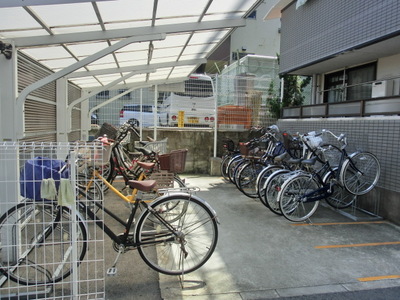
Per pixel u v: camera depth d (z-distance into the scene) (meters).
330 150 4.43
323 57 5.57
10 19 2.44
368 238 3.43
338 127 4.98
